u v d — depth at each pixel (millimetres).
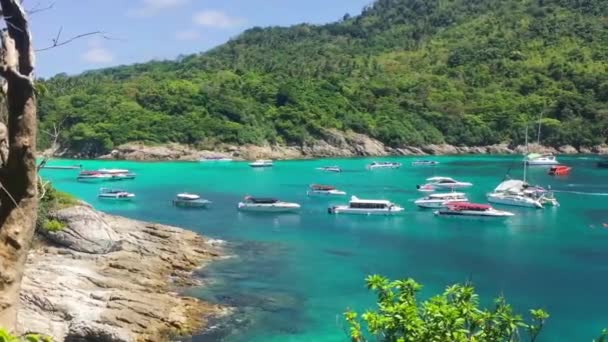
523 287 39031
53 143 9875
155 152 129125
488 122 155625
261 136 139500
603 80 157375
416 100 162500
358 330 10750
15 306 7922
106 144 129875
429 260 46281
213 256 46562
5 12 7590
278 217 65312
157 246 45812
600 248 50469
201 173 109250
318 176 104938
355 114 152375
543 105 155750
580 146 147625
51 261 38750
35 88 7957
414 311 9742
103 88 151875
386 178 101938
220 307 33844
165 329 29703
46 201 43125
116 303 30844
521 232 57281
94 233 42750
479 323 10266
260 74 167375
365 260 46062
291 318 32438
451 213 64688
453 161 132875
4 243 7891
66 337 27031
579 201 76062
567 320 32750
